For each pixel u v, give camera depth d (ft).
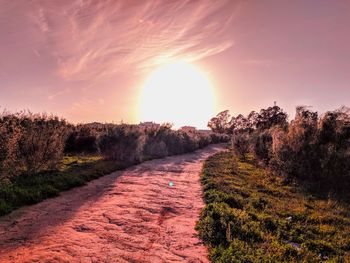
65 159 58.70
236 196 36.42
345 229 28.35
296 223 28.48
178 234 22.18
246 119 261.44
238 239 21.24
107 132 66.08
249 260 17.61
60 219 23.56
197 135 175.32
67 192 34.01
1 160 29.27
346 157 47.01
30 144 37.91
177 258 17.98
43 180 35.45
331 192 44.32
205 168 64.80
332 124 54.24
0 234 19.38
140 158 72.23
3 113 36.58
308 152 51.57
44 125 45.01
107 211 26.78
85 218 24.34
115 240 19.98
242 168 69.62
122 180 44.42
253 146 76.18
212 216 25.63
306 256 19.76
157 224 24.18
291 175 53.06
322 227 28.43
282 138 56.95
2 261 15.47
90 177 43.37
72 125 81.61
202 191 39.55
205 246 20.27
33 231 20.39
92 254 17.40
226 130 358.64
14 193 28.09
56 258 16.33
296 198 41.34
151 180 45.85
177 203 31.94
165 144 104.06
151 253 18.35
